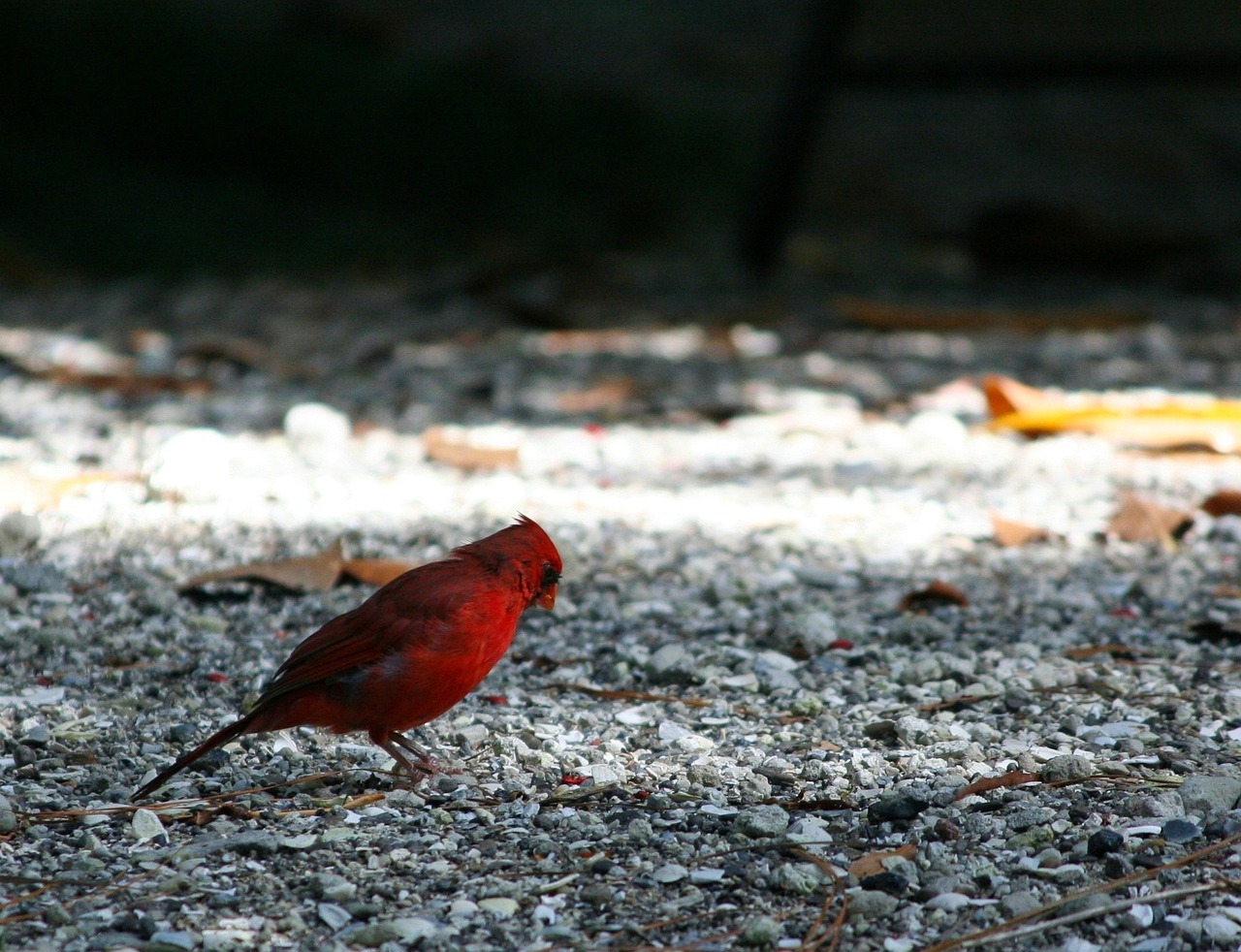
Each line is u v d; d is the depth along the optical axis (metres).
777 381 17.11
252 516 10.51
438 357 18.61
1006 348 19.52
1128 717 6.98
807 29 25.75
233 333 20.17
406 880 5.42
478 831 5.83
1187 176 38.72
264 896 5.30
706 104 41.22
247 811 5.96
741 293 24.70
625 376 17.34
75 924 5.06
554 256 26.86
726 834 5.79
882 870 5.39
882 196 36.34
